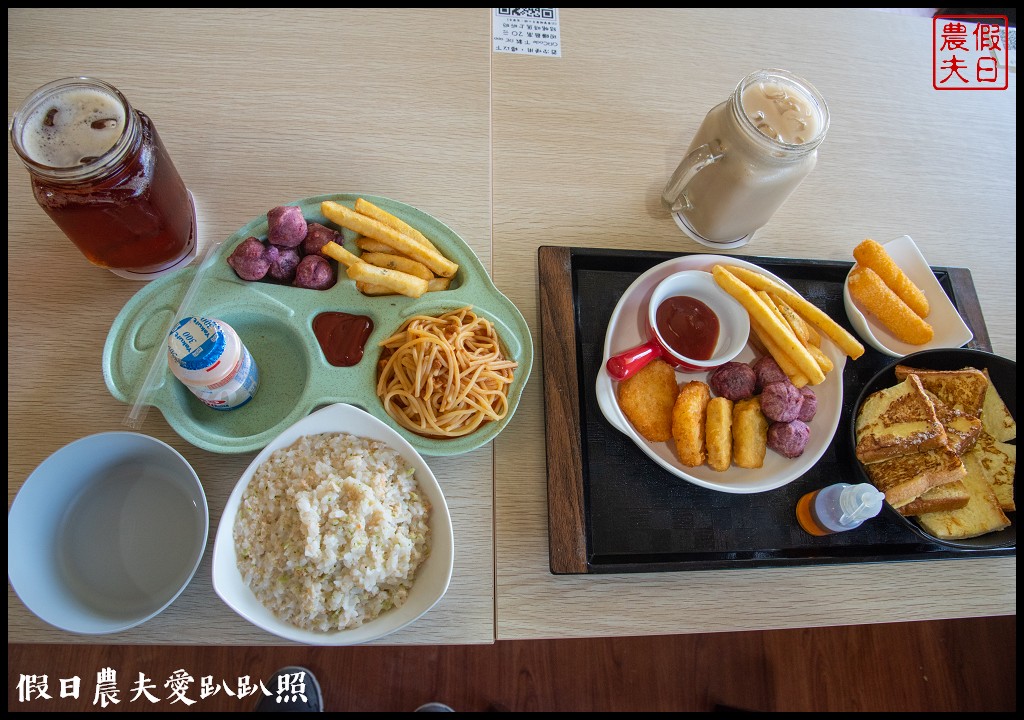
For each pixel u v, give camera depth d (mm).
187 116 1308
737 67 1549
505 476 1132
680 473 1065
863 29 1661
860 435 1170
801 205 1447
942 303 1293
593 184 1382
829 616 1105
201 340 956
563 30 1521
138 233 1050
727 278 1172
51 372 1103
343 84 1381
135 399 1054
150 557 1001
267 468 999
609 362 1127
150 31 1361
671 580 1099
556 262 1249
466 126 1387
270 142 1311
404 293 1147
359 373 1123
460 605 1045
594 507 1120
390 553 954
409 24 1461
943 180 1520
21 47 1312
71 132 966
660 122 1461
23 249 1170
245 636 985
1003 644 1977
